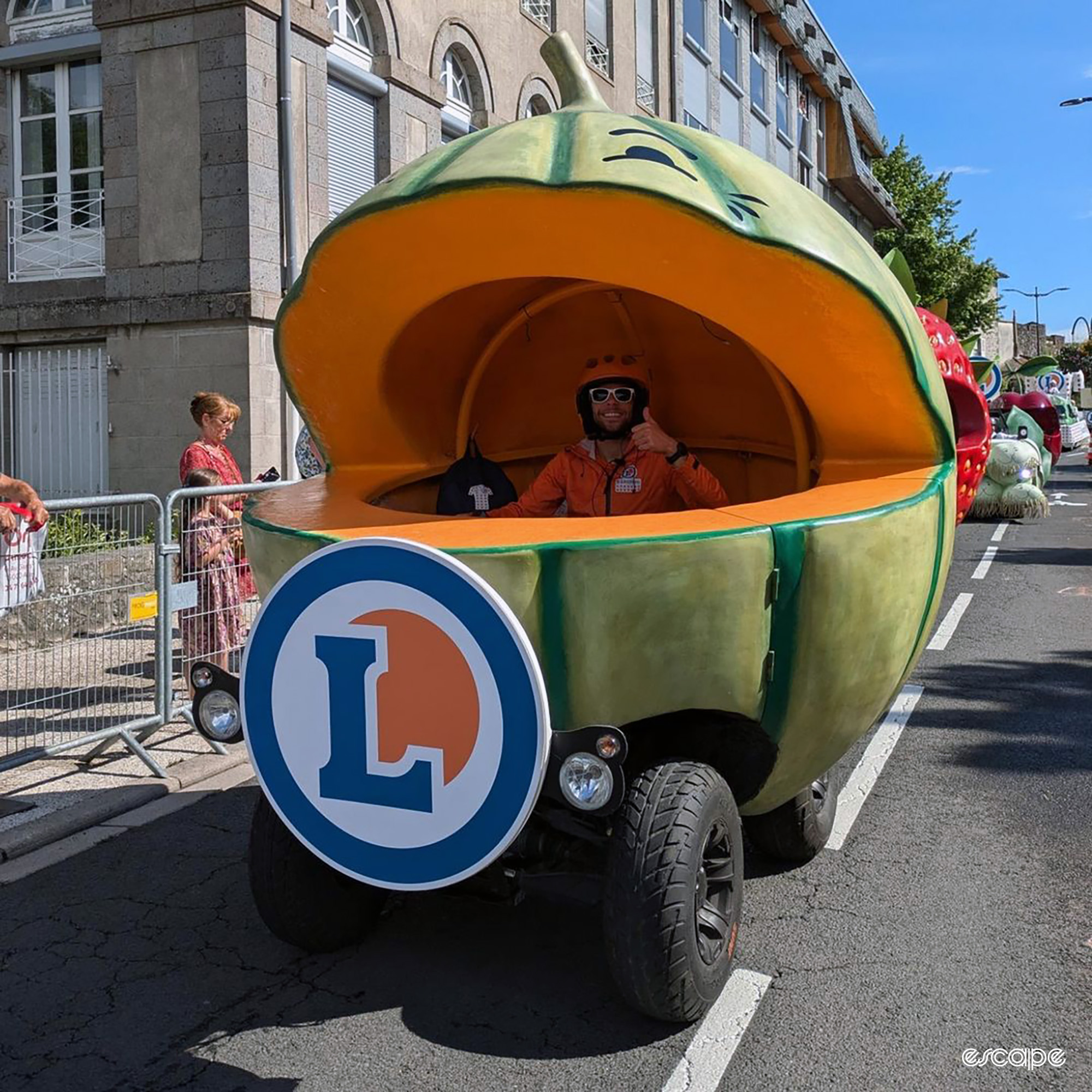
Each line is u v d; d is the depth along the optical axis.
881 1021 3.20
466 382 4.42
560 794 2.70
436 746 2.74
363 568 2.78
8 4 13.43
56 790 5.27
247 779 5.57
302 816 2.92
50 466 13.47
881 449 3.54
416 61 14.99
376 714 2.80
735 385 4.59
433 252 3.25
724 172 3.15
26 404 13.54
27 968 3.59
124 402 12.80
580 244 3.08
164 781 5.39
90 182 13.38
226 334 12.27
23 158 13.66
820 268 3.00
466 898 3.21
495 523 3.11
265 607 2.91
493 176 2.96
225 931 3.84
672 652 2.83
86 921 3.94
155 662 6.00
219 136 12.09
